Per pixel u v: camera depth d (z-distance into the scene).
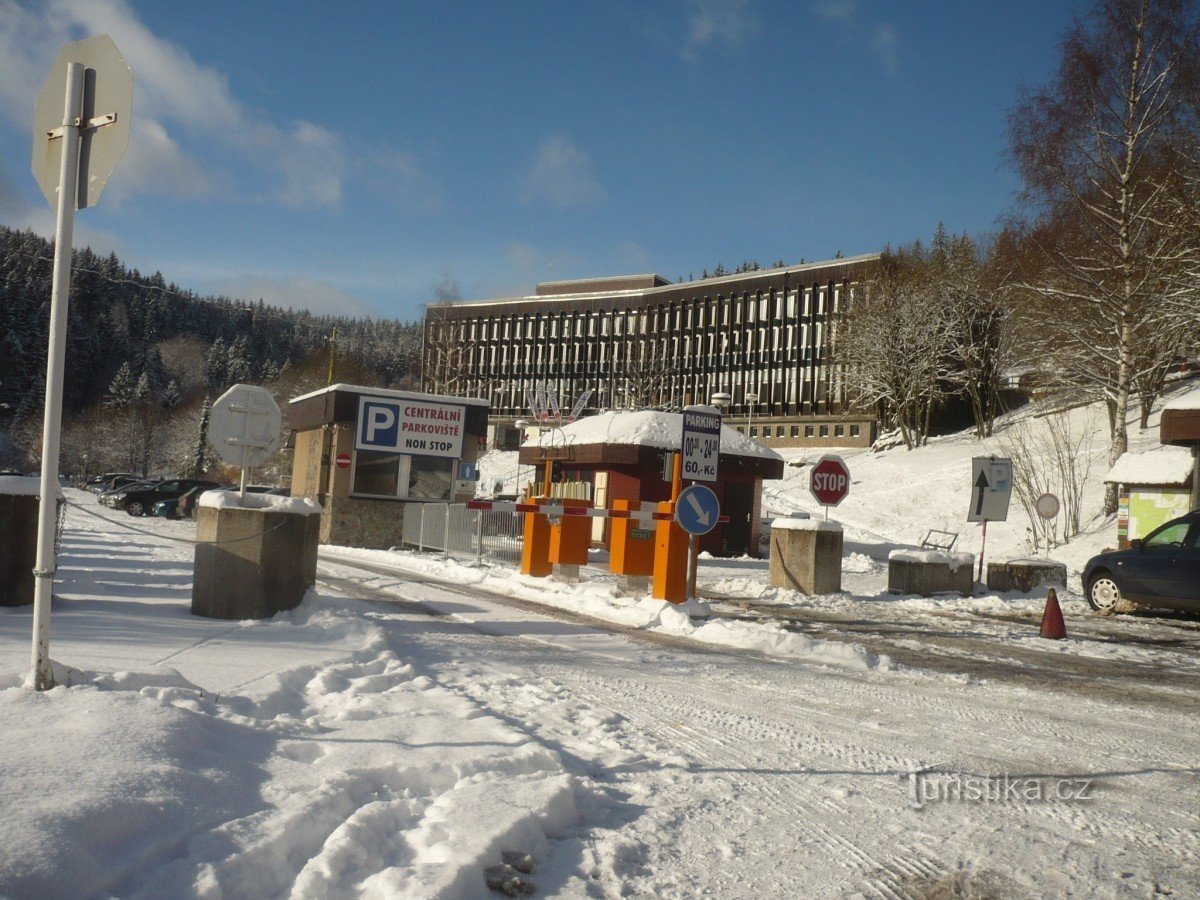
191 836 3.31
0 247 126.19
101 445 102.06
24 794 3.32
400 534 27.17
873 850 4.07
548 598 14.37
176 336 151.12
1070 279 31.28
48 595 5.07
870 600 16.36
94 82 5.10
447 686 7.03
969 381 57.44
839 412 72.75
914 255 67.12
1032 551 30.20
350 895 3.14
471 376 98.50
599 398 91.88
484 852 3.51
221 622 9.34
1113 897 3.63
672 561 12.56
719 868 3.79
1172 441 19.69
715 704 7.05
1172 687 8.68
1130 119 29.47
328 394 26.69
